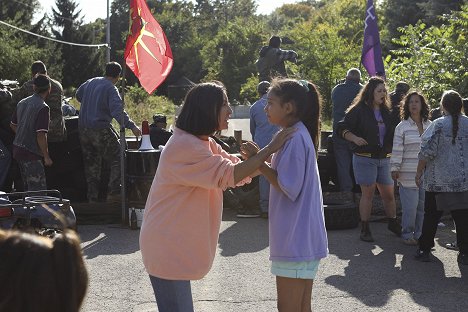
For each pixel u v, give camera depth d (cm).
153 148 909
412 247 814
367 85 827
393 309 593
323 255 416
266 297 622
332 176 1064
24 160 873
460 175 718
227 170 379
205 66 7100
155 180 393
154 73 876
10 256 173
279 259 411
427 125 821
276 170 412
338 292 639
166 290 386
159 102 4750
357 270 713
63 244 175
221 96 386
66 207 667
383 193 859
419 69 1486
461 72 1427
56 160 962
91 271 702
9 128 961
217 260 748
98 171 953
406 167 817
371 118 824
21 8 6028
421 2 3991
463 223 732
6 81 1085
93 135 927
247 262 739
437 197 726
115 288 647
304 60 3400
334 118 1039
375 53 1177
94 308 591
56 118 929
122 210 908
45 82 870
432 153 721
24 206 638
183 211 383
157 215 386
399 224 868
